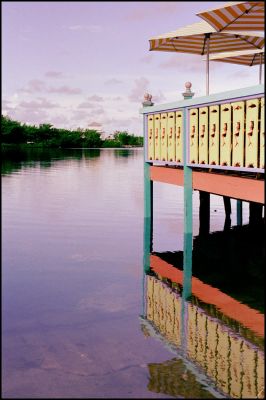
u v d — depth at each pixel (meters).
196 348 3.27
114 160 25.05
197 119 6.23
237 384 2.78
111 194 11.10
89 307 4.05
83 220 7.97
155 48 9.05
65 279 4.86
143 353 3.18
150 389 2.69
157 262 5.66
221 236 7.30
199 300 4.38
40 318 3.79
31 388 2.69
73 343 3.32
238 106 5.19
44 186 12.34
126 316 3.87
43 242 6.44
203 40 8.71
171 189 12.91
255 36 8.48
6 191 11.23
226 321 3.85
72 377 2.83
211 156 5.88
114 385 2.74
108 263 5.52
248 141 5.02
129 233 7.15
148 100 8.28
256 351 3.26
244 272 5.37
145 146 8.30
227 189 5.66
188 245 6.57
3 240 6.52
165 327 3.65
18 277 4.90
